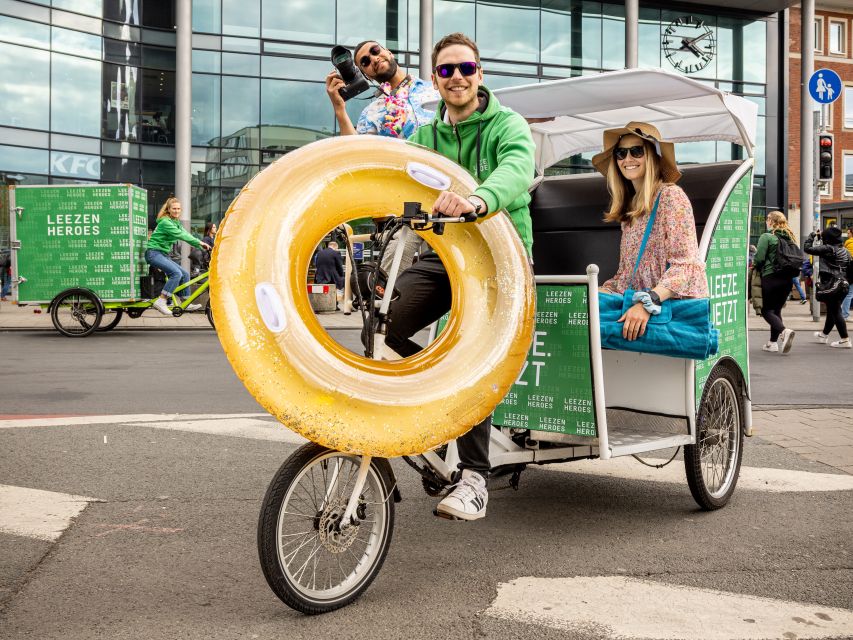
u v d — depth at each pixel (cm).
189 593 333
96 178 2420
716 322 452
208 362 1050
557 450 421
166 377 920
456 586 342
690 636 296
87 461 534
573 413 404
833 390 883
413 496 474
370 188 319
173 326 1527
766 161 3028
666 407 437
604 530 416
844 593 336
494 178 330
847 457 566
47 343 1255
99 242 1359
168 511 436
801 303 2481
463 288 333
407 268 384
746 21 2972
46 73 2333
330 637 295
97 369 978
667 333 404
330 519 321
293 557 338
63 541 389
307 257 307
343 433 291
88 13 2384
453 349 324
